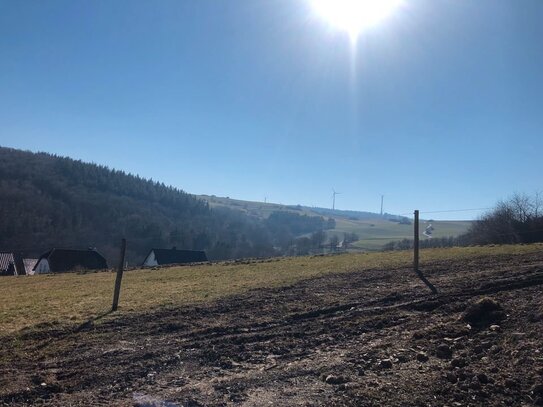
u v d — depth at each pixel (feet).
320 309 41.73
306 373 25.81
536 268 50.21
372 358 27.27
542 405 19.67
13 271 212.23
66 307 51.90
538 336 26.76
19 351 33.63
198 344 33.17
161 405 22.17
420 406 20.38
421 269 61.52
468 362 24.97
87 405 22.88
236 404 21.93
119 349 32.96
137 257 243.19
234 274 79.77
